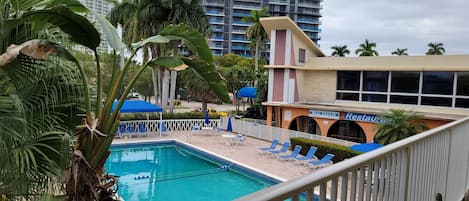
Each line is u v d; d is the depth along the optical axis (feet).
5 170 11.15
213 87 15.42
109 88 13.28
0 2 11.69
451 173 14.03
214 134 68.28
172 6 77.56
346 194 6.32
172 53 76.28
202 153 53.16
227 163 46.93
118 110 13.34
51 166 12.44
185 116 73.20
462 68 55.52
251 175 42.32
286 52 69.56
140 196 35.53
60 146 12.53
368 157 7.08
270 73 72.33
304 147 51.11
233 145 57.67
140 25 77.82
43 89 12.71
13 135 11.05
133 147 57.98
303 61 72.49
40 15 11.46
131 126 64.49
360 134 66.33
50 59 12.58
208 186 39.37
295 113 68.74
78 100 13.93
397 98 62.49
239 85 119.55
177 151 57.77
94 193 12.57
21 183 11.98
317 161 43.45
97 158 12.89
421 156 10.31
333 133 69.62
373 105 65.10
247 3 281.54
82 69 12.37
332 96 70.28
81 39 12.34
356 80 67.15
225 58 185.47
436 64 58.70
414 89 60.85
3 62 9.64
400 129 49.96
